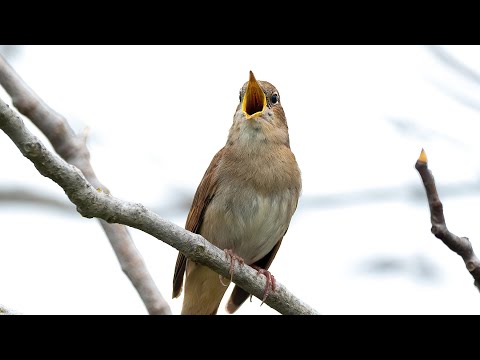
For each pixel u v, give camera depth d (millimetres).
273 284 8031
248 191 9266
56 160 5941
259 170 9258
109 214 6363
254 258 9914
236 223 9344
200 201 9531
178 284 9719
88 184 6141
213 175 9422
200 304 9578
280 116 9625
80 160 8734
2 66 8703
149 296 8484
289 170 9398
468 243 6383
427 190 6418
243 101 9352
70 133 8820
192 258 7336
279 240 9930
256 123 9281
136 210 6562
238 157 9336
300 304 8180
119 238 8703
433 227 6375
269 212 9320
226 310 10109
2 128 5688
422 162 6480
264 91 9516
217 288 9406
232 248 9594
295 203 9617
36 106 8695
